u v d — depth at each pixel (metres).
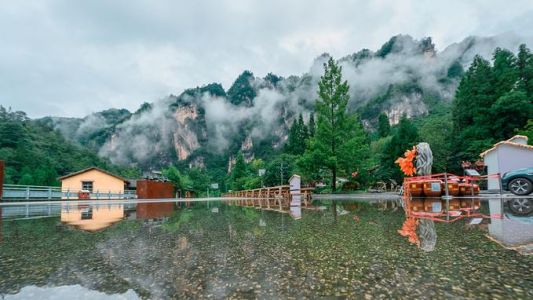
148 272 1.84
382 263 1.96
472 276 1.65
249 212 6.99
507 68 34.91
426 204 7.75
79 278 1.74
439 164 32.56
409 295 1.39
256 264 2.00
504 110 29.70
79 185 30.70
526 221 4.02
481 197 10.16
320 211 6.71
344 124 26.95
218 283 1.62
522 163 12.16
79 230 3.88
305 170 26.75
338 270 1.83
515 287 1.47
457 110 41.12
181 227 4.08
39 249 2.59
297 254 2.28
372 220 4.48
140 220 5.20
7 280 1.71
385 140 65.25
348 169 26.69
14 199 16.03
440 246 2.47
